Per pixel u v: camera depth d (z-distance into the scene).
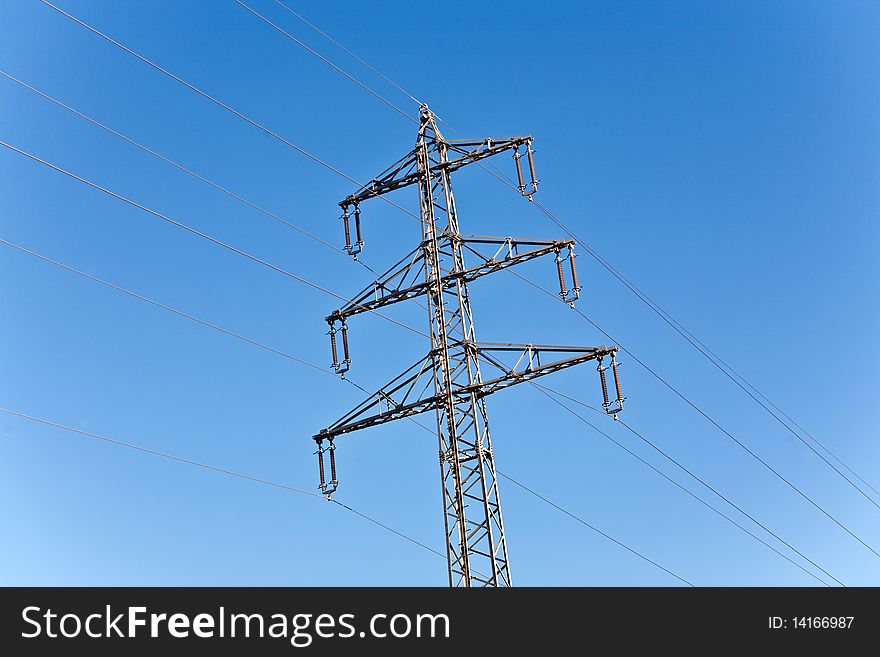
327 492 41.97
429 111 44.03
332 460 42.31
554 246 41.16
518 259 41.25
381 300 42.59
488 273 41.62
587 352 40.22
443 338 40.75
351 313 43.25
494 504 38.81
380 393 41.34
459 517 38.34
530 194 42.56
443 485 38.97
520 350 40.31
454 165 43.50
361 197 44.88
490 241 41.78
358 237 44.84
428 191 42.88
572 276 40.88
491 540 37.88
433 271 41.59
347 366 43.19
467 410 39.78
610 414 39.78
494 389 40.00
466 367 40.12
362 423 41.59
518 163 43.00
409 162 43.81
